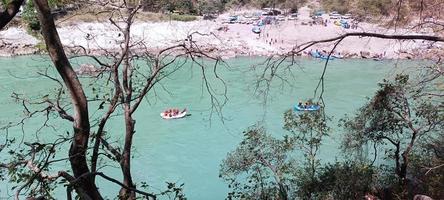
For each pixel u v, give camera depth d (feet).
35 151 16.89
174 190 21.70
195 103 101.86
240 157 42.06
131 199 21.08
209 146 77.36
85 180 16.83
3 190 41.19
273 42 150.10
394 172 48.32
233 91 108.37
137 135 82.48
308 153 45.55
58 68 16.05
